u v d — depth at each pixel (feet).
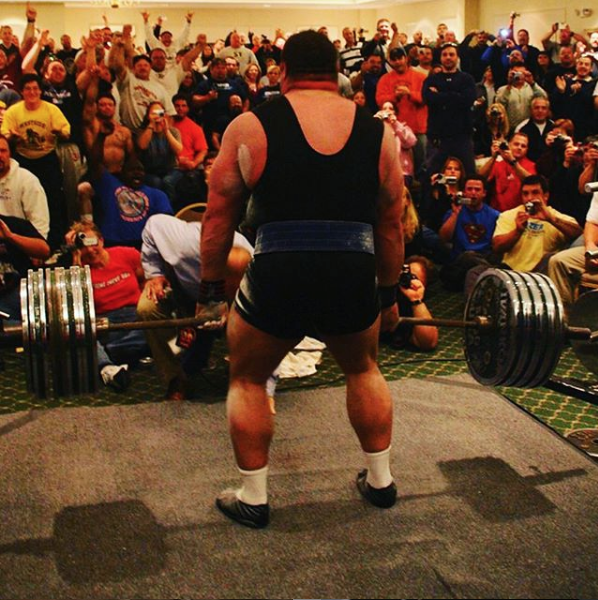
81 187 17.95
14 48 29.71
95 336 7.88
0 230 13.87
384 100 24.67
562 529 7.94
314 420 10.44
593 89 24.47
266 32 59.93
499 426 10.23
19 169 16.30
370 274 7.49
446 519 8.12
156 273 11.03
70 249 13.30
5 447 9.71
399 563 7.41
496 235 15.88
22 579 7.21
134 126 21.75
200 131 22.40
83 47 22.76
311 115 7.25
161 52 23.84
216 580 7.20
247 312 7.57
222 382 12.14
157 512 8.29
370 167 7.34
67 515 8.24
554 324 8.41
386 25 32.24
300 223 7.25
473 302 9.36
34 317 7.75
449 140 21.74
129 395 11.90
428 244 18.74
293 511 8.28
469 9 53.36
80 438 9.96
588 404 11.26
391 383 11.76
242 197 7.50
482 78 31.12
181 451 9.64
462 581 7.13
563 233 15.31
